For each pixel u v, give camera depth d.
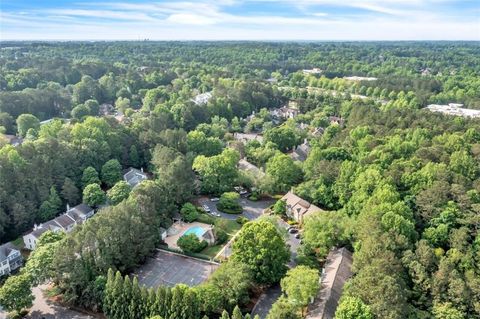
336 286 83.44
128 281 78.06
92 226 90.31
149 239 100.56
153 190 113.94
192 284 94.56
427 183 116.12
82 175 139.88
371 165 129.38
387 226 95.50
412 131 164.12
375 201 107.94
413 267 82.69
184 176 132.00
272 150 168.62
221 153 159.88
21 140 178.62
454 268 84.00
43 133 163.12
